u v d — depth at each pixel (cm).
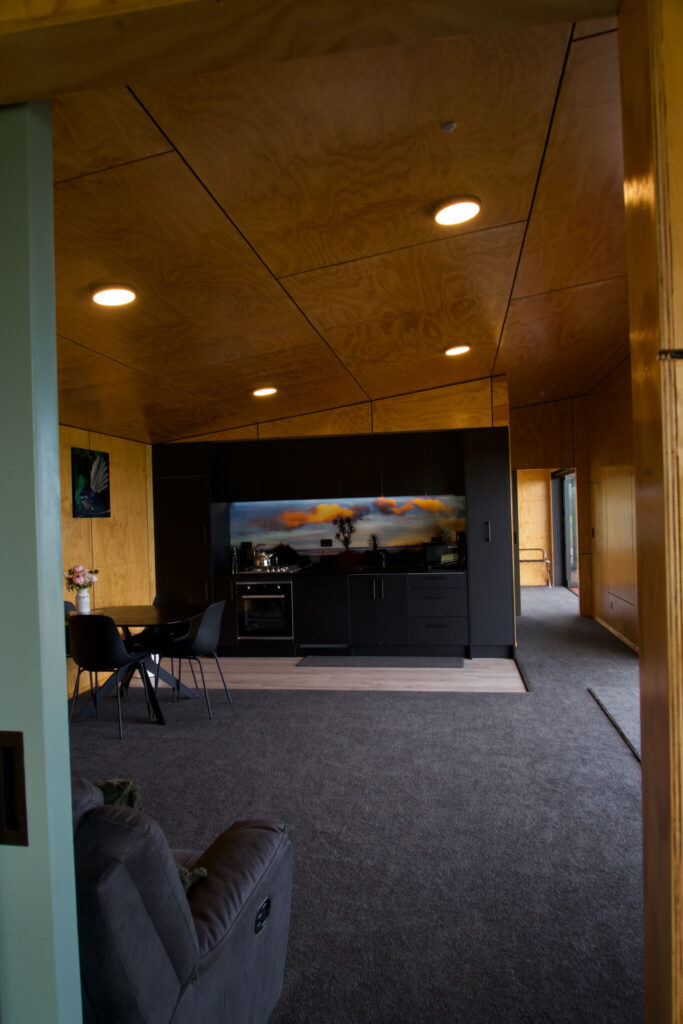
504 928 220
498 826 289
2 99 101
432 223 274
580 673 559
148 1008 113
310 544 724
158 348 378
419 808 309
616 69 182
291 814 306
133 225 236
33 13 87
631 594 646
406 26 91
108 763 380
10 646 98
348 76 172
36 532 97
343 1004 188
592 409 824
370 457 666
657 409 86
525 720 436
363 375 536
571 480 1210
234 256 274
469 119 201
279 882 177
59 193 209
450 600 636
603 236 315
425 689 523
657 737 91
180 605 548
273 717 461
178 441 687
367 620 648
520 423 866
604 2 92
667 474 84
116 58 94
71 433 545
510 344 516
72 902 103
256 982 162
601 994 189
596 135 218
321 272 307
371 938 216
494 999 188
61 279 270
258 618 676
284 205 239
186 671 616
